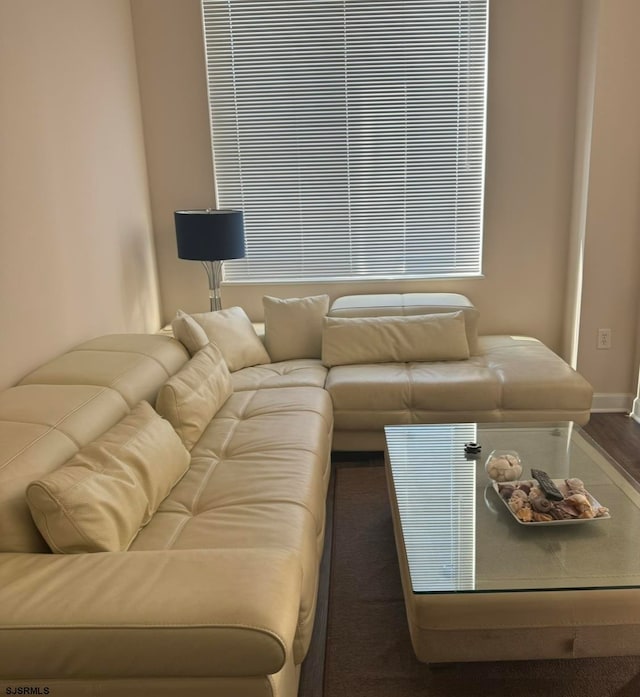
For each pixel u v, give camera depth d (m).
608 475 2.23
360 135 3.98
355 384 3.16
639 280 3.73
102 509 1.64
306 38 3.85
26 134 2.52
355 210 4.10
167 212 4.11
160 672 1.28
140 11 3.80
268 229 4.16
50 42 2.74
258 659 1.26
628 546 1.82
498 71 3.79
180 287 4.24
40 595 1.34
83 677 1.30
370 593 2.26
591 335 3.82
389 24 3.81
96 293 3.19
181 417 2.42
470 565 1.75
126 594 1.33
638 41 3.41
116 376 2.43
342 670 1.90
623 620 1.64
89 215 3.12
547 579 1.68
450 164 4.00
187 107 3.94
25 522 1.57
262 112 3.97
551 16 3.70
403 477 2.26
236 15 3.83
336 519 2.77
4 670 1.28
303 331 3.66
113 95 3.47
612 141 3.55
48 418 1.96
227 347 3.42
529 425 2.69
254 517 1.89
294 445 2.41
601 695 1.78
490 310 4.16
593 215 3.65
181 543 1.77
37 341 2.59
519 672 1.87
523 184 3.95
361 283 4.14
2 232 2.33
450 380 3.15
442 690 1.81
